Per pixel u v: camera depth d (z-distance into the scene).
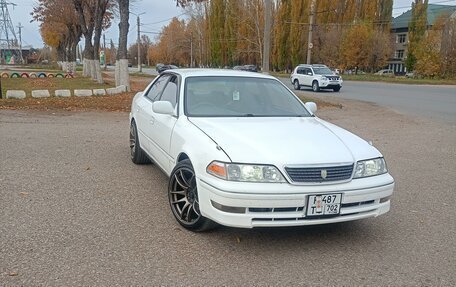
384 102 19.84
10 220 3.92
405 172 6.43
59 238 3.59
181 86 4.79
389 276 3.18
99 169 5.85
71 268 3.10
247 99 4.80
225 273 3.13
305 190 3.29
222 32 62.97
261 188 3.25
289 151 3.45
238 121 4.21
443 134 10.55
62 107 12.77
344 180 3.45
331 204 3.38
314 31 53.75
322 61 55.28
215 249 3.52
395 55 72.50
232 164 3.33
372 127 11.50
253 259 3.37
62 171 5.67
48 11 39.94
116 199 4.64
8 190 4.77
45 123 9.76
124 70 18.84
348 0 57.09
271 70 59.50
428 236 3.95
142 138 5.71
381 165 3.73
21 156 6.42
